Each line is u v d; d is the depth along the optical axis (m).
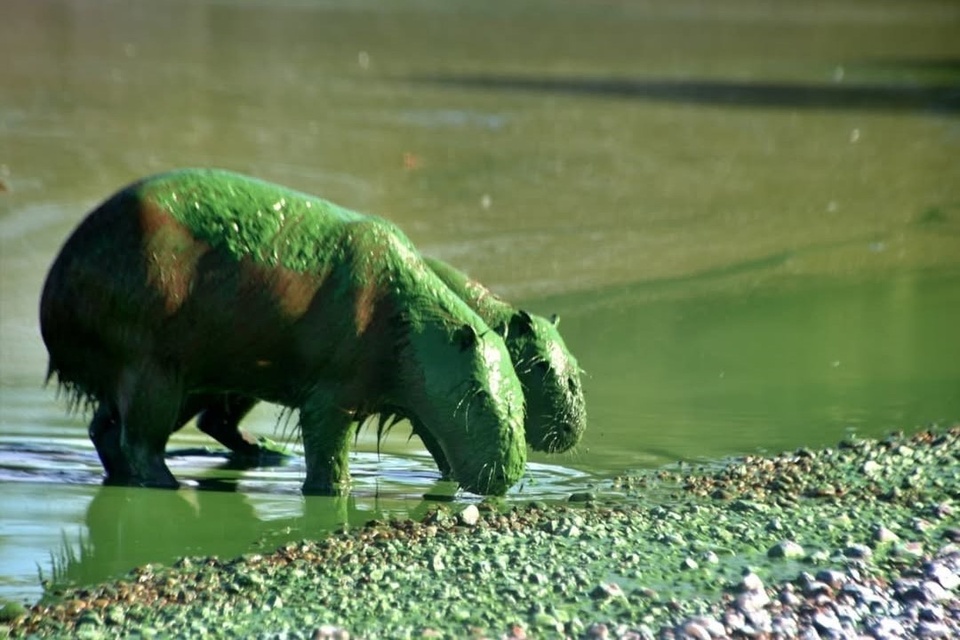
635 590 31.98
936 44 162.12
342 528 35.69
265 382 38.62
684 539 35.34
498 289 60.06
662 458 42.75
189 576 32.12
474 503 38.25
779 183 84.44
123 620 29.69
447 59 128.62
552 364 40.16
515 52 137.62
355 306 37.88
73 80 99.56
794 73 132.25
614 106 107.62
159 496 37.84
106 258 36.91
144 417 37.91
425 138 89.88
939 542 35.84
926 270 66.75
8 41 116.12
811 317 58.94
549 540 34.97
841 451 43.31
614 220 73.31
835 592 32.41
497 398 37.44
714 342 55.19
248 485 39.56
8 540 34.22
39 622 29.53
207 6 153.12
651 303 59.62
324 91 104.69
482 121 97.44
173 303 36.94
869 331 57.38
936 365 53.41
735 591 32.28
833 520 37.06
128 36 125.75
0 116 84.94
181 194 37.50
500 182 79.94
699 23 177.00
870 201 80.88
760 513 37.53
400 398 38.44
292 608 30.50
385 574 32.38
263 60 118.19
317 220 38.31
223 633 29.23
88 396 39.09
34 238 62.12
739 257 67.62
